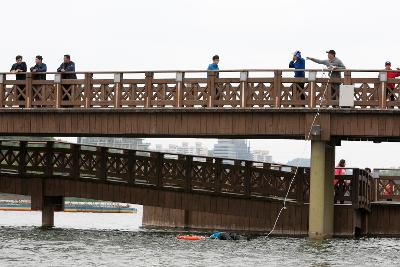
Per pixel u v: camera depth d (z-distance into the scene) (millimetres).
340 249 44906
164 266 35969
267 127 51031
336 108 50250
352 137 52562
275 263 37656
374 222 60625
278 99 50969
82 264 36156
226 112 51344
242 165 58844
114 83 52969
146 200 59062
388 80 50094
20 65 55844
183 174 58625
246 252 42219
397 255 42625
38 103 54094
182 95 51969
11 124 54344
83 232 54969
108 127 53000
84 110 53094
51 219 60656
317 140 50625
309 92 50750
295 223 56531
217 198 58250
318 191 50875
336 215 54969
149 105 52344
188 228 64000
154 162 58844
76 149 59188
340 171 58438
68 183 59625
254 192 57625
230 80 51469
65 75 54719
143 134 52719
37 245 44094
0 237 48750
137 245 45281
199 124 51812
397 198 63469
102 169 59062
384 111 49875
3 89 54844
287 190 57062
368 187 59688
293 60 52438
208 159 58312
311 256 40844
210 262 37625
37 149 59688
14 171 60031
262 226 59938
